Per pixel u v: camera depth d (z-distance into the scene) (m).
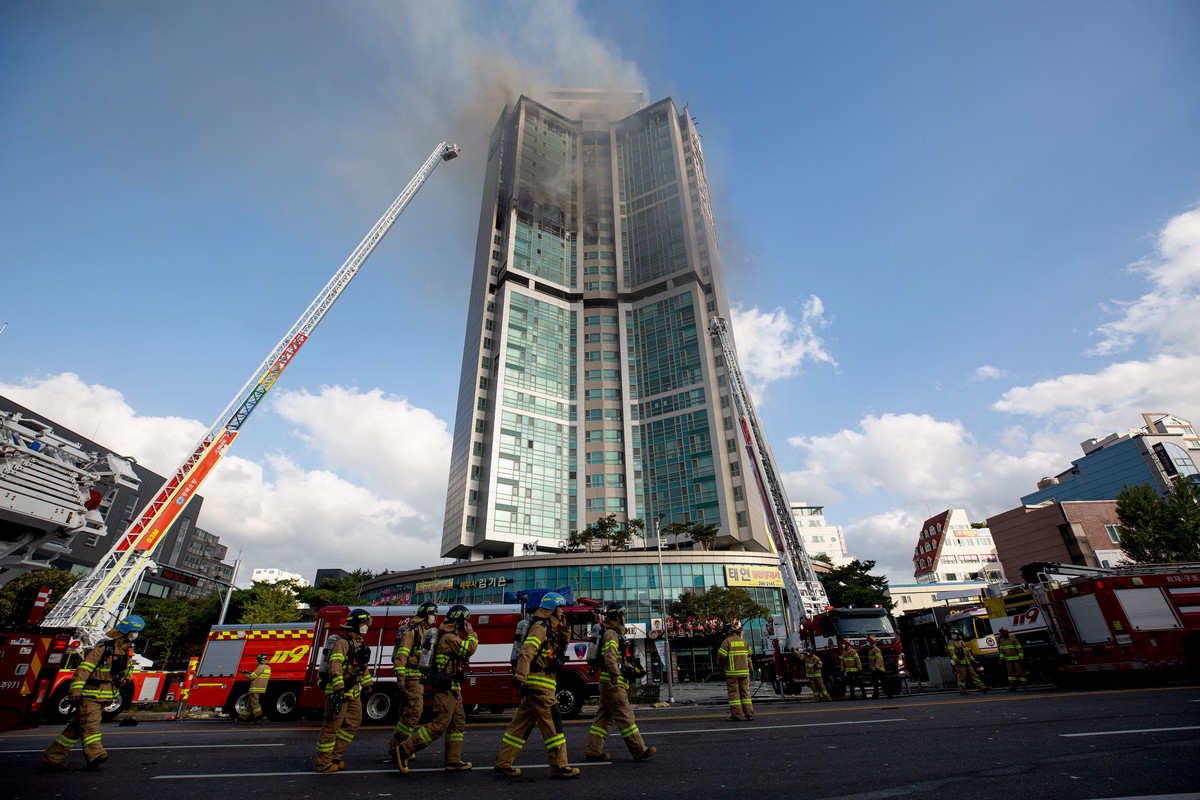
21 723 11.45
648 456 81.50
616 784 5.85
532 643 6.55
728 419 79.25
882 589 60.31
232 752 8.94
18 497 11.85
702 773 6.26
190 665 18.52
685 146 110.00
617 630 7.72
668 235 97.81
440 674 7.00
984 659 21.89
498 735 11.37
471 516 73.38
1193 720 7.93
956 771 5.79
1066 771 5.49
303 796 5.65
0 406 56.50
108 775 6.93
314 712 16.86
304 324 46.06
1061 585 16.66
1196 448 74.56
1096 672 15.53
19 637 11.57
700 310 86.62
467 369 88.19
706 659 50.75
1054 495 88.06
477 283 95.19
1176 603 15.09
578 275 97.81
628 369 89.19
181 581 85.38
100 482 13.98
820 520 124.06
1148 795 4.50
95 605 30.25
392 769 7.20
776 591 59.53
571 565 58.72
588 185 107.44
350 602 66.38
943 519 103.44
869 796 4.97
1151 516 44.00
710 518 72.62
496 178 103.69
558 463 81.19
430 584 62.19
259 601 58.31
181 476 36.25
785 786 5.48
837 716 11.30
